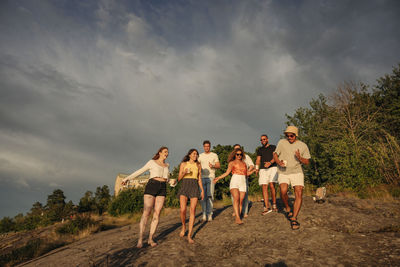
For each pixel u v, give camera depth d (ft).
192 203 15.31
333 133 56.24
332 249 11.46
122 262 12.16
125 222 48.29
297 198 15.37
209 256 12.19
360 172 30.81
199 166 16.67
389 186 28.25
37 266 14.37
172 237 16.12
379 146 34.24
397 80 60.80
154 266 11.06
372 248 11.15
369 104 57.11
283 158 16.66
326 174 38.73
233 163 19.04
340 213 16.63
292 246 12.30
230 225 17.37
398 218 15.37
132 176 15.16
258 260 10.85
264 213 19.79
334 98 62.08
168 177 15.93
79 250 16.83
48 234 37.42
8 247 33.53
